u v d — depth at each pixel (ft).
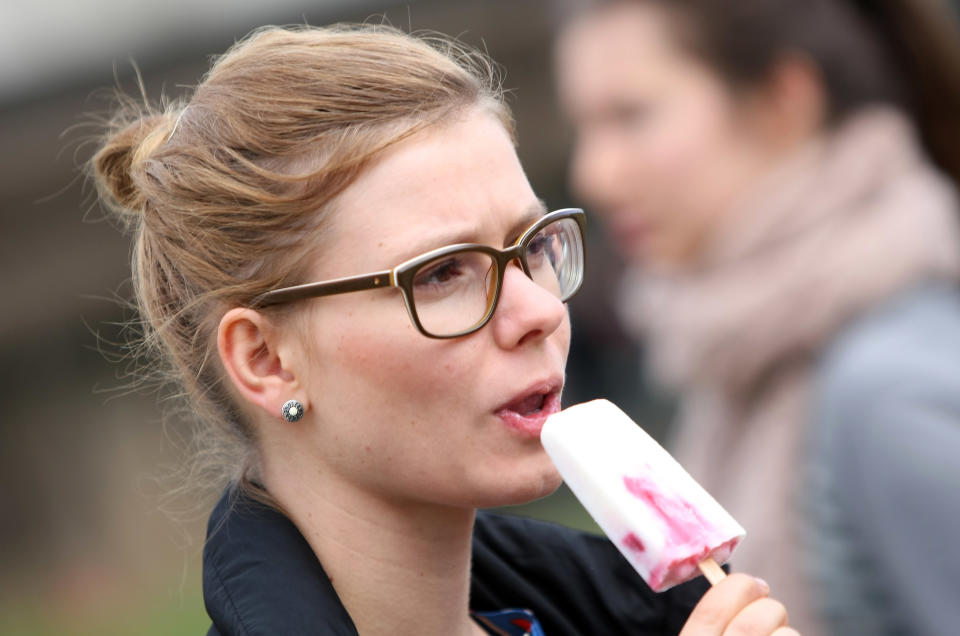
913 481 21.75
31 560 82.02
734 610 13.97
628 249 30.27
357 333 14.29
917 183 26.68
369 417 14.49
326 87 14.55
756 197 27.58
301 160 14.49
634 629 18.25
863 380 22.93
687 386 29.63
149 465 82.43
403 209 14.15
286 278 14.65
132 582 79.77
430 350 14.17
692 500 15.10
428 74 14.82
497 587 18.19
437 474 14.53
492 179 14.64
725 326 27.07
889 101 27.96
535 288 14.62
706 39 28.12
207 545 15.75
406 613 15.51
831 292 25.39
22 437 83.20
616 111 29.35
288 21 69.97
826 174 26.91
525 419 14.82
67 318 81.76
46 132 72.18
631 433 15.29
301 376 14.90
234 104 15.08
